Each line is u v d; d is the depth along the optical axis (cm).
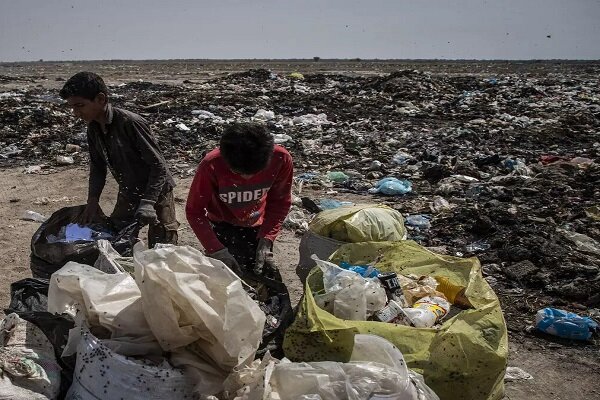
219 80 2912
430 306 326
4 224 679
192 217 359
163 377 238
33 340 275
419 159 1039
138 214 396
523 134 1262
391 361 261
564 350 432
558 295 517
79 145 1116
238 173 329
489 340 296
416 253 375
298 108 1688
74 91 383
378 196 822
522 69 6431
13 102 1519
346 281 317
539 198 781
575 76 3994
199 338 248
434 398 261
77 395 249
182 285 237
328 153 1087
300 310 297
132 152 415
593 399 375
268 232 380
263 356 278
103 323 249
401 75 2327
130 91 2317
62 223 420
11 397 243
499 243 619
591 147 1145
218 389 244
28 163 996
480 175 915
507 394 376
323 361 271
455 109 1745
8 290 501
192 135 1206
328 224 420
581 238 628
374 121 1470
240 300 242
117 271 307
